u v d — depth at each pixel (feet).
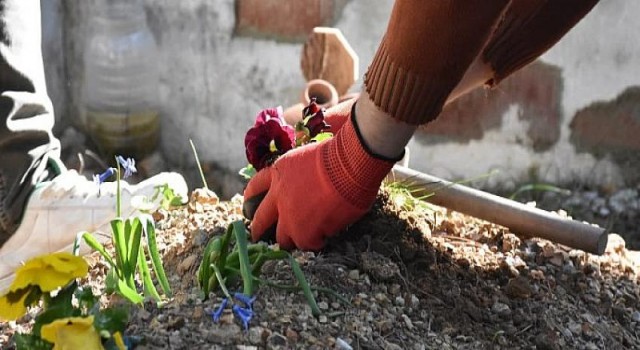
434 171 8.89
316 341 4.50
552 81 8.58
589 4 5.01
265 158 5.15
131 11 8.77
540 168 8.75
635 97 8.51
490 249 5.39
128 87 8.87
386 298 4.83
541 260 5.38
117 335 4.15
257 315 4.57
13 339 4.75
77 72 8.98
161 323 4.52
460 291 5.02
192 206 5.66
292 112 5.94
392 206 5.20
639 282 5.44
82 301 4.37
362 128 4.62
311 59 6.40
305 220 4.84
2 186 5.54
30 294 4.32
